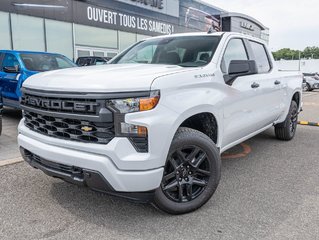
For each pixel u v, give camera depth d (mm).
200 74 3385
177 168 3141
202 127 3660
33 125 3338
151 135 2768
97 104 2729
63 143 2938
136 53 4523
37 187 3859
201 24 27766
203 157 3279
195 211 3320
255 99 4477
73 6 16734
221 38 4098
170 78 3006
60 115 2928
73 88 2842
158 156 2824
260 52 5098
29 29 14992
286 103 5809
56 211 3291
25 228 2959
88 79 2908
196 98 3211
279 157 5266
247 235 2881
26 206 3385
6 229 2932
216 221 3123
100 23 18281
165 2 23062
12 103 7395
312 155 5395
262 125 5043
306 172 4539
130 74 2996
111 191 2811
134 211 3312
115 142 2713
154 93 2809
